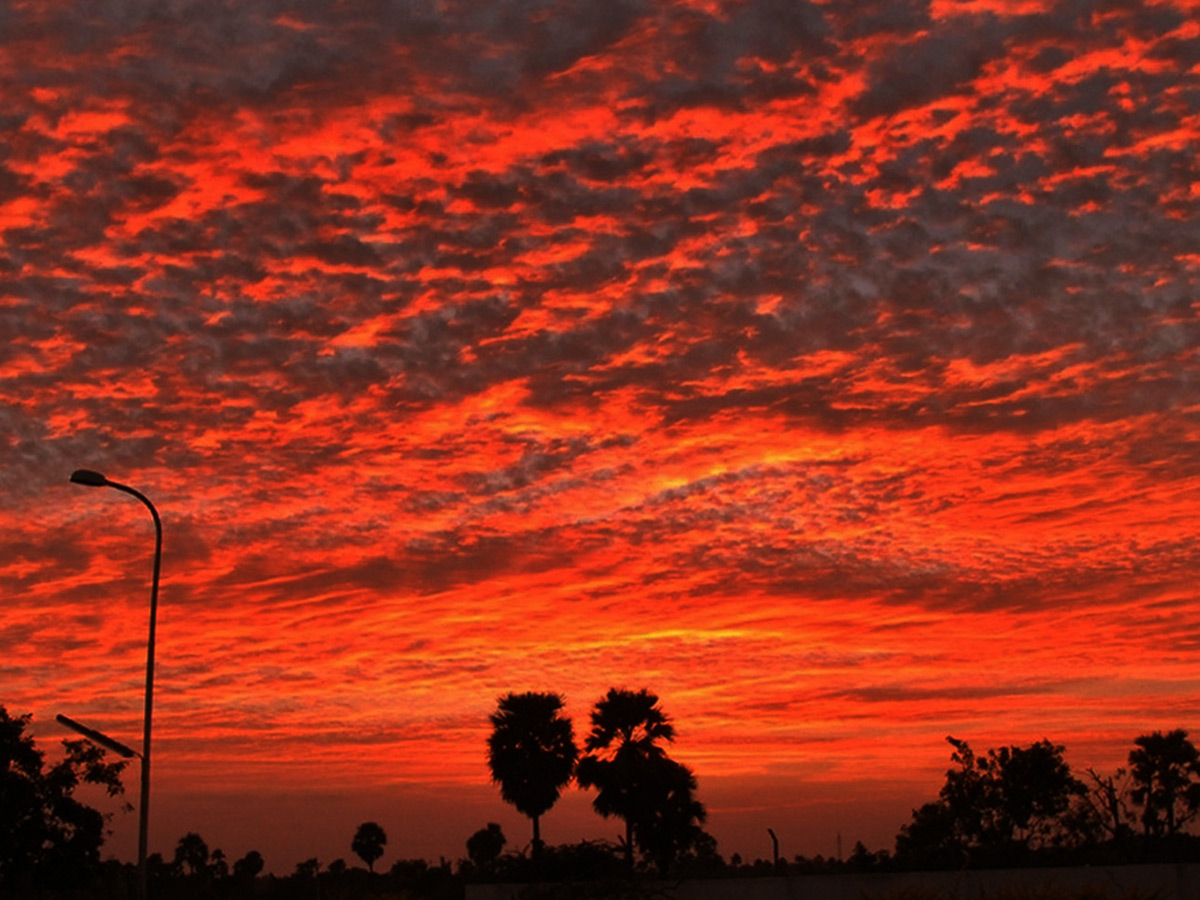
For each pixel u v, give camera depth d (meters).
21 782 56.16
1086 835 55.22
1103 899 21.33
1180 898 29.44
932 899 23.58
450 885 49.81
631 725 49.91
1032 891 22.27
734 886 32.97
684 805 46.97
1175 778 54.56
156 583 27.02
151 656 26.66
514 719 49.28
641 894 34.28
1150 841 53.00
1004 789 57.25
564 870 37.47
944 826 57.81
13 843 55.91
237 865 85.75
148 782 25.92
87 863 57.84
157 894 78.12
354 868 93.56
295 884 75.00
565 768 49.00
